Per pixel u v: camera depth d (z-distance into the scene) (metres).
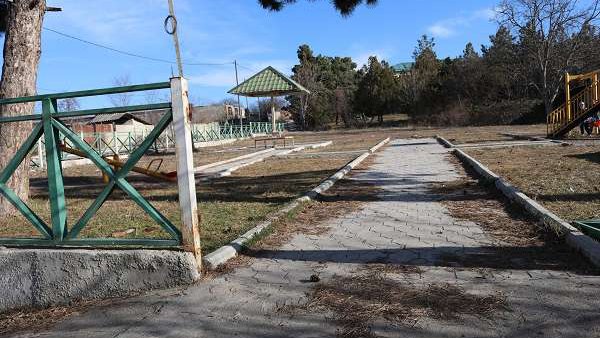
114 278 4.21
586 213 5.63
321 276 4.20
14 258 4.35
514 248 4.68
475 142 20.81
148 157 24.86
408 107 58.38
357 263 4.51
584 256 4.16
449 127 45.91
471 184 8.88
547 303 3.36
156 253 4.16
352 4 10.25
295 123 67.50
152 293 4.08
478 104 51.06
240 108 64.62
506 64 48.59
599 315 3.13
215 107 66.75
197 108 67.25
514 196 6.83
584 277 3.79
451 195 7.90
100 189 11.45
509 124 46.22
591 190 7.11
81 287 4.25
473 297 3.54
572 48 41.16
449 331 3.06
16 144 7.68
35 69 7.75
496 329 3.05
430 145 21.11
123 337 3.34
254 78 25.47
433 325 3.16
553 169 9.90
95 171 17.77
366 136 35.31
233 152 25.25
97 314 3.81
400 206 7.22
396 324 3.20
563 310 3.24
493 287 3.71
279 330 3.24
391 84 59.66
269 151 23.44
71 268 4.27
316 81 67.88
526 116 45.69
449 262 4.38
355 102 62.31
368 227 5.96
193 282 4.14
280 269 4.45
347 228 5.95
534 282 3.76
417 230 5.65
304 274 4.28
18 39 7.53
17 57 7.53
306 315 3.44
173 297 3.90
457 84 52.44
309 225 6.22
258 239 5.39
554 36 41.28
